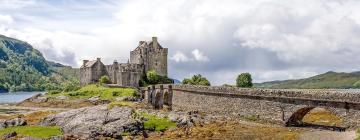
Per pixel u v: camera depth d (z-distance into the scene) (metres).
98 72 194.88
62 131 66.50
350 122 61.91
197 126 73.69
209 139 62.84
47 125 72.06
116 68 189.25
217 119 81.50
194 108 99.94
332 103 64.38
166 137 64.88
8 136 61.31
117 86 164.38
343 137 57.78
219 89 88.81
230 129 70.19
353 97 61.22
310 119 79.31
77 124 68.56
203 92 95.12
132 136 65.00
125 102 134.50
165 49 189.12
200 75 148.25
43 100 157.88
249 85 130.25
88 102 145.88
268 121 75.44
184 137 64.56
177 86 111.25
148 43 186.50
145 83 176.62
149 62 185.50
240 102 82.44
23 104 159.88
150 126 70.44
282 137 61.94
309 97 67.88
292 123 72.50
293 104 70.81
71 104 147.88
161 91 122.00
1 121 74.19
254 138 62.47
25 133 63.41
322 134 61.66
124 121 69.06
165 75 189.00
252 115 79.25
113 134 64.75
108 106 80.19
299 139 59.59
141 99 145.12
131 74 174.25
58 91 174.00
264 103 76.56
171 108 115.56
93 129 65.75
